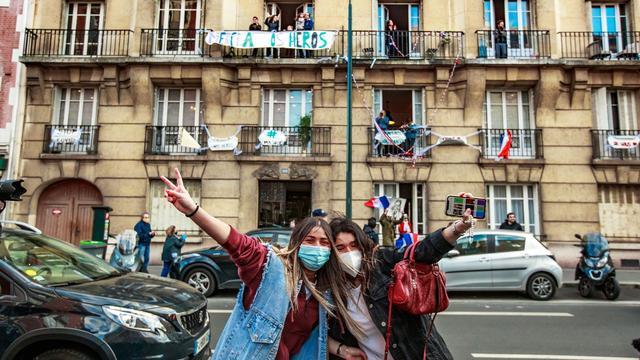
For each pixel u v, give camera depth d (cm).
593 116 1459
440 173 1415
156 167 1422
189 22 1523
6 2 1477
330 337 233
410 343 221
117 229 1394
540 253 956
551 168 1409
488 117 1471
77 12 1527
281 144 1451
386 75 1463
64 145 1450
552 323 730
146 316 378
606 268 946
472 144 1420
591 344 609
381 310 225
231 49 1465
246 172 1418
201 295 480
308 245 225
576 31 1480
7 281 379
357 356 225
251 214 1400
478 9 1470
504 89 1480
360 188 1413
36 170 1421
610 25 1512
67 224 1435
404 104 1538
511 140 1419
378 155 1436
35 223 1420
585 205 1389
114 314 370
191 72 1441
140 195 1409
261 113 1478
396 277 220
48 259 454
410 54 1502
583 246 999
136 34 1477
